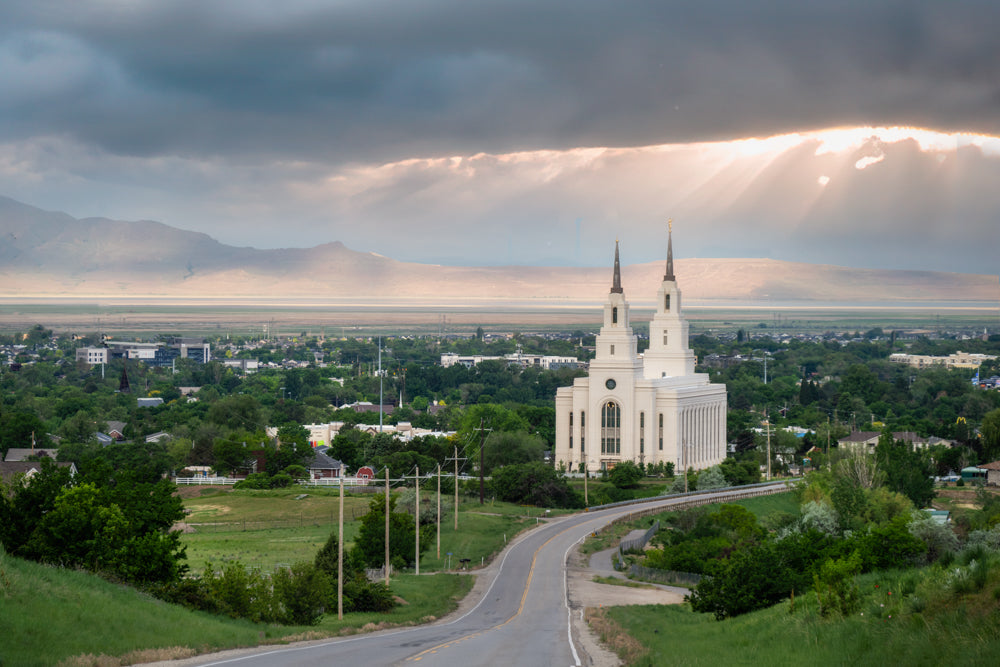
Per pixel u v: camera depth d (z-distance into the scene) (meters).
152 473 109.75
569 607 100.31
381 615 90.44
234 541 148.88
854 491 154.00
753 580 82.62
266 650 65.00
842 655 53.25
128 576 81.31
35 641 56.72
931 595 57.06
